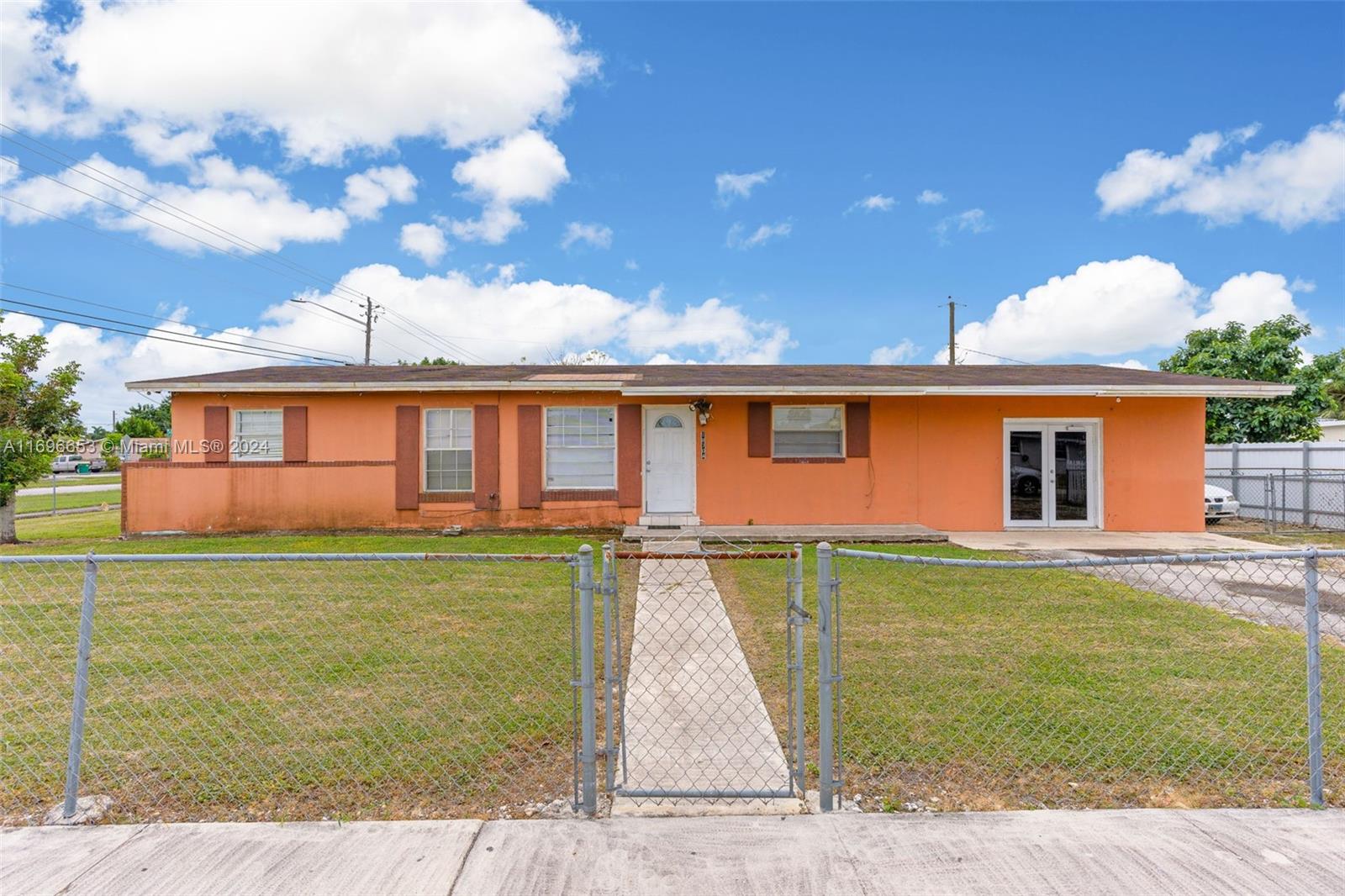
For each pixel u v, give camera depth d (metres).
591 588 3.12
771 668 4.98
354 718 4.01
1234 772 3.38
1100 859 2.62
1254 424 18.39
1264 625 6.07
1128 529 12.65
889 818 2.93
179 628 5.89
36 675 4.71
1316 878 2.50
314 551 10.65
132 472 12.39
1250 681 4.60
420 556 3.24
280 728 3.87
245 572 8.34
